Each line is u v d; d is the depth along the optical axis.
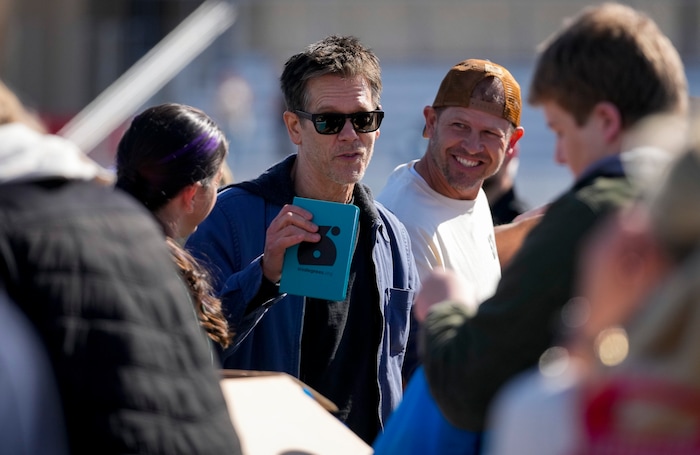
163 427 3.90
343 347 7.05
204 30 26.66
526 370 4.17
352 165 7.09
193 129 5.81
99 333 3.82
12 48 29.16
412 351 7.62
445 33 34.66
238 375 5.34
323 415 5.09
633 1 30.34
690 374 2.75
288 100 7.27
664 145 3.25
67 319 3.77
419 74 30.38
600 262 3.01
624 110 4.31
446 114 7.83
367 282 7.15
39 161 4.00
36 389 3.56
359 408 7.03
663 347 2.80
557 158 4.73
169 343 4.02
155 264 4.12
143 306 3.97
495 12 33.91
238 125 26.50
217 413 4.12
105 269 3.91
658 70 4.30
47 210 3.91
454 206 7.89
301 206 6.68
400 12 34.66
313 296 6.56
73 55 29.02
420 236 7.70
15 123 4.12
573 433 2.97
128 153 5.78
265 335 6.93
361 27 34.38
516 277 4.18
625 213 3.05
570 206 4.18
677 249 2.80
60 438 3.66
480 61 8.00
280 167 7.40
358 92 7.04
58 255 3.83
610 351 2.95
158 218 5.79
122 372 3.83
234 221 7.10
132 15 29.88
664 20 30.48
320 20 32.47
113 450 3.78
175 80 25.12
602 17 4.43
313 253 6.59
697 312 2.72
